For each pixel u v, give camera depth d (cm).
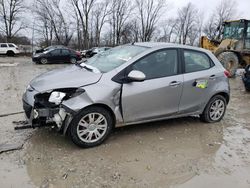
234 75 1291
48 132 427
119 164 345
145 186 302
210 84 490
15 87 828
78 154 364
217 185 311
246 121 550
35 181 300
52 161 342
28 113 381
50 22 4569
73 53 2088
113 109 388
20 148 370
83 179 308
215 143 427
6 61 2109
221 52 1316
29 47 3825
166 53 443
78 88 366
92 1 4544
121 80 392
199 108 493
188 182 314
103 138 393
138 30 5359
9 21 4281
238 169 349
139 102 408
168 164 352
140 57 415
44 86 373
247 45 1344
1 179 300
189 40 5806
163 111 443
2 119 485
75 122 364
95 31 4856
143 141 417
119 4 4994
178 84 443
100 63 442
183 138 439
